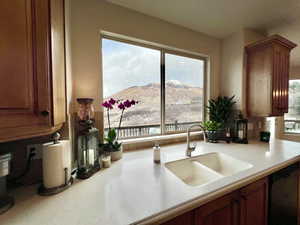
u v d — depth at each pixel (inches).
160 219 27.1
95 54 56.6
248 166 50.8
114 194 33.1
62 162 35.2
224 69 90.7
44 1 28.2
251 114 82.1
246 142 78.1
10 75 24.2
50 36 29.5
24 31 25.6
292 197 59.6
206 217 34.8
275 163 50.7
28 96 26.4
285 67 81.0
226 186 36.9
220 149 68.1
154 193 33.4
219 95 93.0
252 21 74.3
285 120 133.9
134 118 71.0
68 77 44.2
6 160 28.9
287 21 74.6
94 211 27.6
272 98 74.1
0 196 29.3
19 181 37.6
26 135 26.7
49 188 33.6
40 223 24.8
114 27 59.9
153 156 55.4
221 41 91.7
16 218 26.0
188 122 86.7
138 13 65.1
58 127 36.4
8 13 23.9
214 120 84.2
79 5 53.1
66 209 28.2
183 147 71.2
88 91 55.7
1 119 23.5
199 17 70.5
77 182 38.5
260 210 47.7
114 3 59.6
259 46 77.0
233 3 61.9
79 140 43.8
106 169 46.8
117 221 25.2
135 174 43.2
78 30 53.1
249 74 82.4
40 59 27.8
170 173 44.0
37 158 39.5
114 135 55.6
